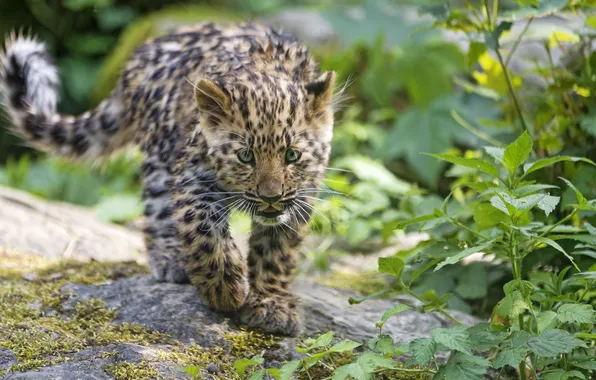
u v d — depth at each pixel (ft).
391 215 34.81
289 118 23.56
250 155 23.70
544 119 29.99
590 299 24.73
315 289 28.73
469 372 19.58
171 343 23.21
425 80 49.67
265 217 23.97
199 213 24.43
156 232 28.40
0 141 58.08
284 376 19.60
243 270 24.77
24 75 33.40
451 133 47.37
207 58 27.63
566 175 28.43
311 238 38.32
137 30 57.11
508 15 27.94
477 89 32.73
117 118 32.35
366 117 52.13
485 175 31.04
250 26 30.22
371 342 21.15
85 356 21.84
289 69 25.86
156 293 26.05
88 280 27.84
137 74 30.81
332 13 54.65
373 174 41.14
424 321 26.21
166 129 27.76
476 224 26.53
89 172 50.01
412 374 22.56
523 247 26.76
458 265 30.53
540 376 21.91
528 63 42.32
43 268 29.60
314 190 25.13
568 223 27.99
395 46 52.60
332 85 24.90
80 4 60.70
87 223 38.01
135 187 50.16
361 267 35.55
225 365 22.21
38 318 24.66
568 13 30.71
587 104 28.84
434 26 28.22
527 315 24.16
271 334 24.25
